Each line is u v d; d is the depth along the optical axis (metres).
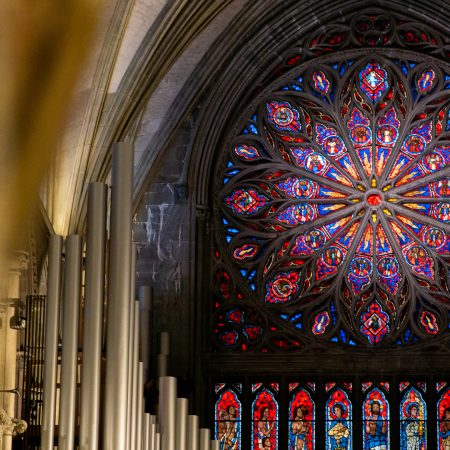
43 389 17.98
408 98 37.91
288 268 36.44
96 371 17.61
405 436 34.41
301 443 34.62
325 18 37.91
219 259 36.53
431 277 35.97
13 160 1.68
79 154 29.42
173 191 36.72
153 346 35.00
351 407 34.88
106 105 30.78
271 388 35.22
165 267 36.03
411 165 37.31
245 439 34.66
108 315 17.88
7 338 21.23
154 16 30.59
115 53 27.05
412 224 36.72
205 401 35.00
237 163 37.59
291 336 35.66
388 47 38.31
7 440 17.83
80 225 30.44
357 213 36.97
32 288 23.41
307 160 37.69
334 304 36.06
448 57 38.03
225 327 35.88
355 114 37.97
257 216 37.06
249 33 36.88
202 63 36.09
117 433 17.50
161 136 36.06
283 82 38.22
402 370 34.91
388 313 35.72
